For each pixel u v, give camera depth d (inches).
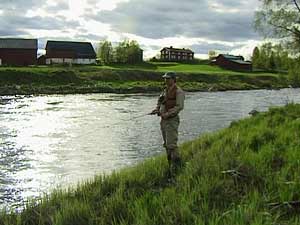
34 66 3686.0
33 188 525.0
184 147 542.0
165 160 451.8
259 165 346.0
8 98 2108.8
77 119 1296.8
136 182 353.1
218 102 1959.9
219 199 291.0
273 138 465.4
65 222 270.1
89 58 4731.8
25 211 311.6
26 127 1114.1
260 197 281.9
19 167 649.6
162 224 253.9
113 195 315.3
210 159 377.4
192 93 2758.4
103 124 1181.7
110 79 3169.3
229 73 4067.4
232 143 453.1
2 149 803.4
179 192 306.8
